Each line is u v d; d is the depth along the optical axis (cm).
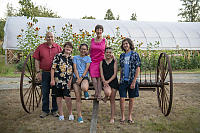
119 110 470
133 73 375
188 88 733
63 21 1736
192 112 439
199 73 1140
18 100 553
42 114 415
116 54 894
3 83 827
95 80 404
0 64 1211
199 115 414
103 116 423
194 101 544
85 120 394
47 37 410
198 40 1767
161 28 1847
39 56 414
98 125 367
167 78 976
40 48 413
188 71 1238
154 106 501
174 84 816
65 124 370
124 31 1747
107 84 381
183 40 1755
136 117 415
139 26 1850
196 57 1405
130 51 393
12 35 1512
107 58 392
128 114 420
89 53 426
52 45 420
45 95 417
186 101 545
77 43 892
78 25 1720
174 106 494
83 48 392
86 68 391
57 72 387
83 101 554
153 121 388
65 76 386
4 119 393
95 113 377
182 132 327
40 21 1670
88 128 351
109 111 461
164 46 1697
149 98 589
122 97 385
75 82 391
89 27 1727
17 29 1552
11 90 696
